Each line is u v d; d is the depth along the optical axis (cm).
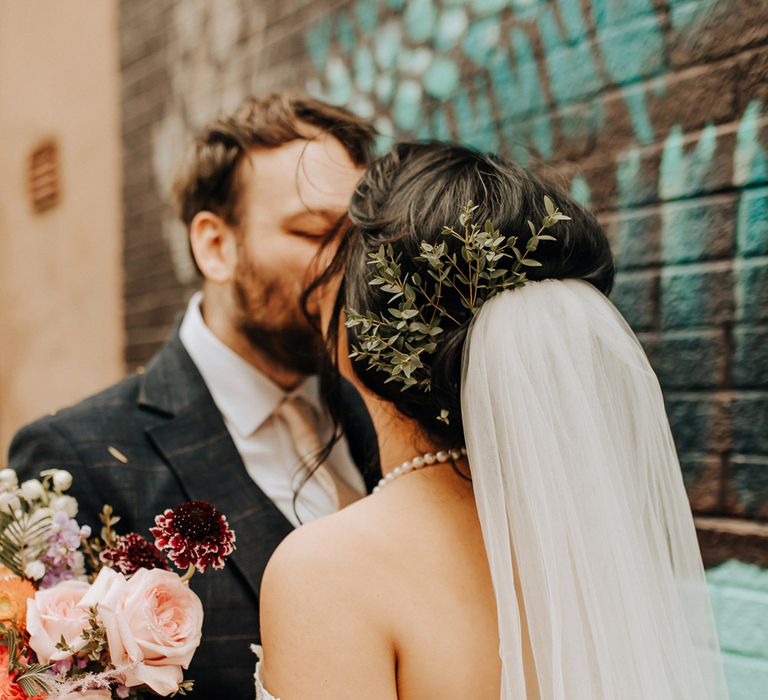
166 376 172
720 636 166
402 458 120
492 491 103
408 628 102
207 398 169
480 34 219
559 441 104
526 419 103
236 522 156
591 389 106
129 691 115
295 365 173
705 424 171
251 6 298
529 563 101
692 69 174
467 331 108
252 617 149
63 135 407
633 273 184
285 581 105
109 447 158
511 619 99
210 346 174
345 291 121
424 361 112
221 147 175
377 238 115
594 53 192
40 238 425
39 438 156
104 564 127
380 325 111
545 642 99
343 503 172
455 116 226
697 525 171
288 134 171
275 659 104
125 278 364
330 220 165
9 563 124
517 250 109
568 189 182
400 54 242
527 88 208
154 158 347
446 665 101
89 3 389
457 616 103
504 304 108
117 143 370
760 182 164
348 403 180
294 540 109
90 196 388
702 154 173
